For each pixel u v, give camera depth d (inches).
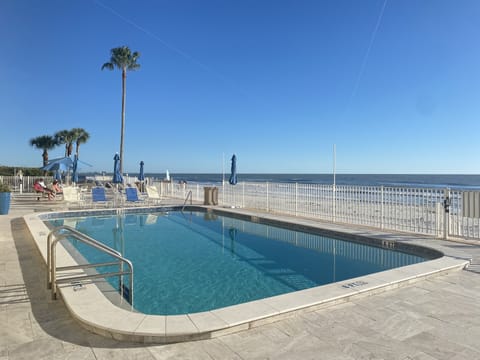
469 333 115.6
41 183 725.9
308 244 324.2
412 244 265.0
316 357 99.0
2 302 142.5
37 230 305.7
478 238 267.9
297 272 234.7
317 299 138.6
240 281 214.7
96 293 143.9
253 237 358.3
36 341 108.3
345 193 379.6
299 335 113.6
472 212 264.4
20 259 215.8
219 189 647.8
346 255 280.1
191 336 108.8
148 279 218.2
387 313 133.2
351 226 352.5
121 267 161.9
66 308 135.4
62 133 1539.1
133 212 544.1
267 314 122.7
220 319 117.9
